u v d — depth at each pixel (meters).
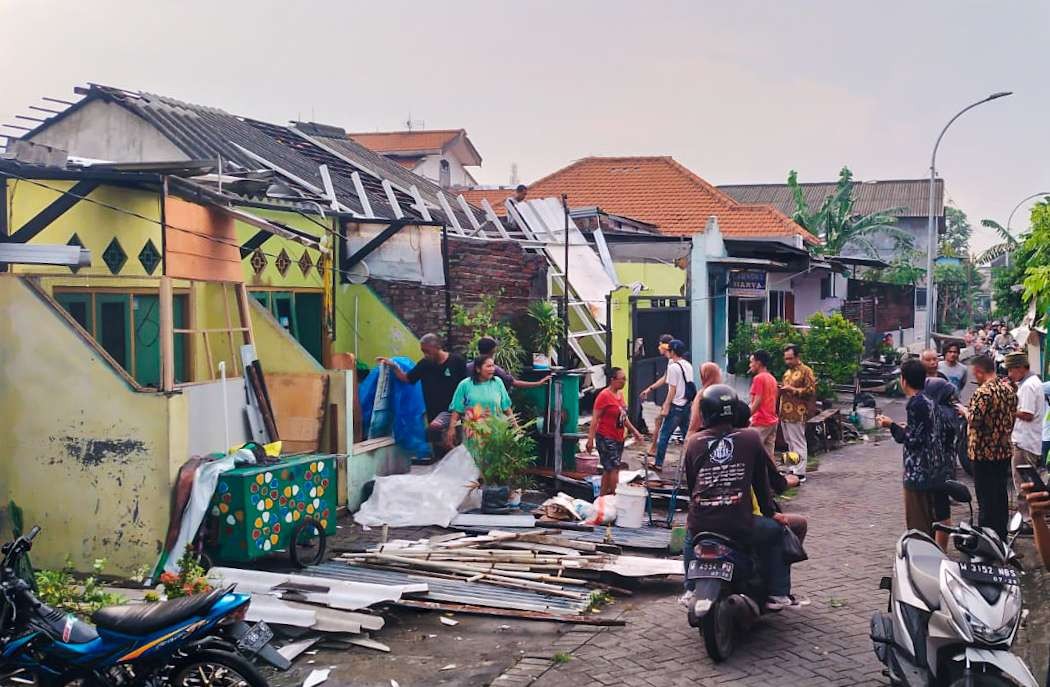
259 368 10.34
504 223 18.97
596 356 17.73
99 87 16.00
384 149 52.78
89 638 5.53
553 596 8.00
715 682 6.36
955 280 57.88
